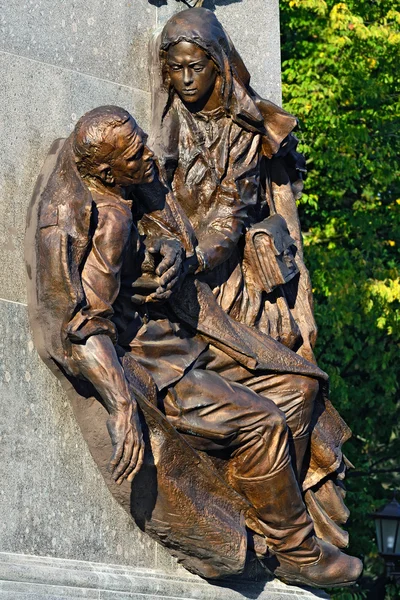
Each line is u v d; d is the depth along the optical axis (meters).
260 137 14.74
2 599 11.64
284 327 14.93
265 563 14.41
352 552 30.42
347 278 28.70
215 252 14.00
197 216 14.41
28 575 12.12
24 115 13.25
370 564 33.69
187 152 14.42
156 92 14.40
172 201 13.62
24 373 12.76
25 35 13.43
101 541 13.15
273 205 15.31
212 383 13.73
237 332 14.20
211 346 14.08
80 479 13.07
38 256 12.59
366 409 31.81
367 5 30.05
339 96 29.08
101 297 12.52
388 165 29.95
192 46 14.08
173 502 13.22
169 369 13.50
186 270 13.64
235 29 15.89
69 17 13.88
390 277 29.45
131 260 13.12
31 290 12.82
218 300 14.53
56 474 12.86
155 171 13.45
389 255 31.23
